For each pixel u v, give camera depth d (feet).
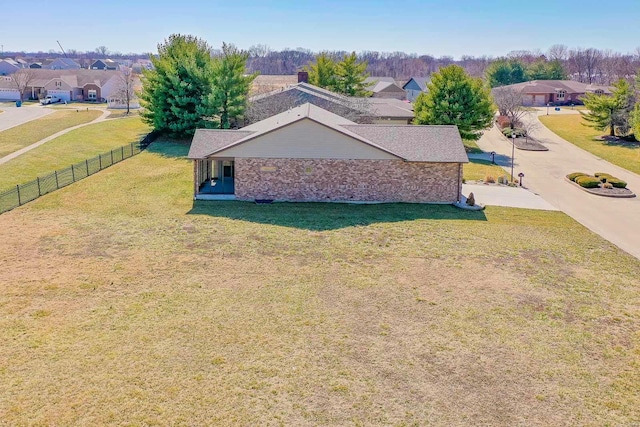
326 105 150.92
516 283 61.05
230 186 106.22
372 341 47.24
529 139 187.83
